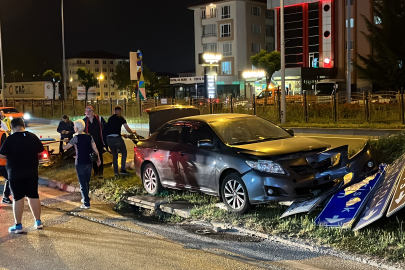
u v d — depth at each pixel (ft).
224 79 236.63
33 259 17.81
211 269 16.05
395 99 66.54
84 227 22.57
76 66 428.97
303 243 17.65
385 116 65.92
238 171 21.83
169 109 34.27
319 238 17.65
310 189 20.90
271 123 26.48
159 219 23.75
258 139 24.36
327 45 188.24
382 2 128.47
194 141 25.21
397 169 18.70
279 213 21.45
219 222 21.35
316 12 191.11
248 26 239.50
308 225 18.93
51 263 17.28
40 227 22.35
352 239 17.03
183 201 25.70
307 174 20.74
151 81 258.37
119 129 33.68
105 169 37.17
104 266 16.76
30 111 142.31
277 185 20.43
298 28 197.26
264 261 16.57
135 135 34.47
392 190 17.25
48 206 27.86
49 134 79.51
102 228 22.30
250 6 239.71
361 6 177.27
